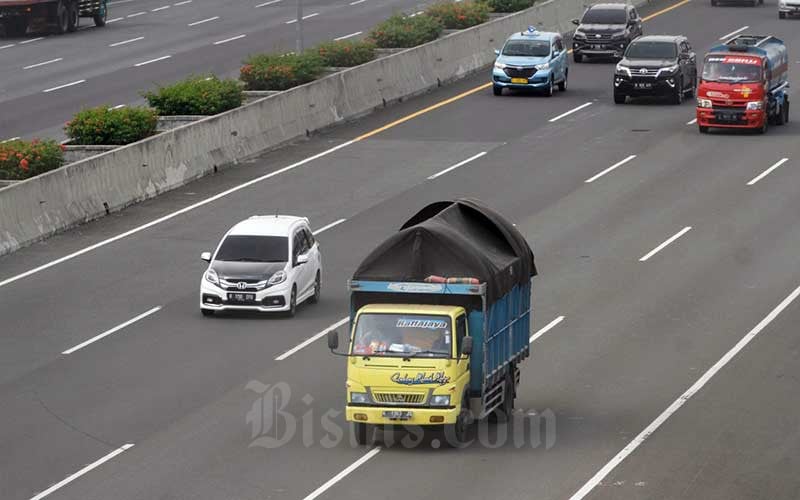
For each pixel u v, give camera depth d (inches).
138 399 1579.7
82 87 3580.2
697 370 1691.7
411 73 3666.3
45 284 2124.8
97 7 4665.4
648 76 3503.9
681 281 2101.4
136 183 2647.6
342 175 2822.3
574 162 2901.1
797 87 3735.2
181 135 2792.8
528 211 2524.6
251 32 4480.8
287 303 1943.9
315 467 1341.0
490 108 3474.4
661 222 2442.2
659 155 2960.1
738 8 5019.7
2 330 1887.3
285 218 2073.1
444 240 1418.6
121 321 1924.2
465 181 2751.0
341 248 2310.5
